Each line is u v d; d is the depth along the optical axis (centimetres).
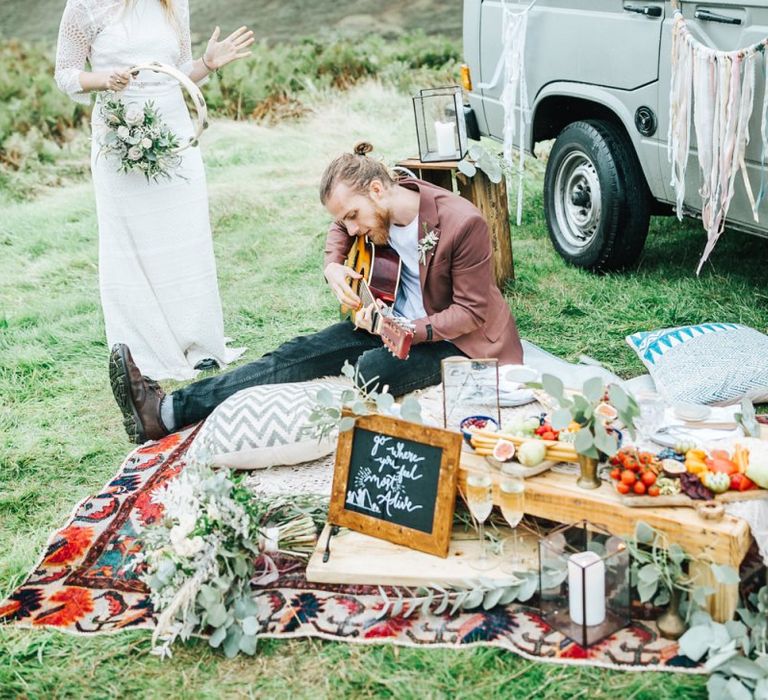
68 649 267
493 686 242
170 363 439
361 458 288
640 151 459
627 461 259
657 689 236
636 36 443
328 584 279
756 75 384
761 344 368
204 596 260
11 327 509
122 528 318
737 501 253
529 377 338
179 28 415
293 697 245
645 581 242
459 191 480
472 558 278
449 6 991
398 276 368
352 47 933
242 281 545
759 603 239
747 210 415
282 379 382
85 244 637
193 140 397
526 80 516
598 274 507
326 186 356
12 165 810
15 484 360
